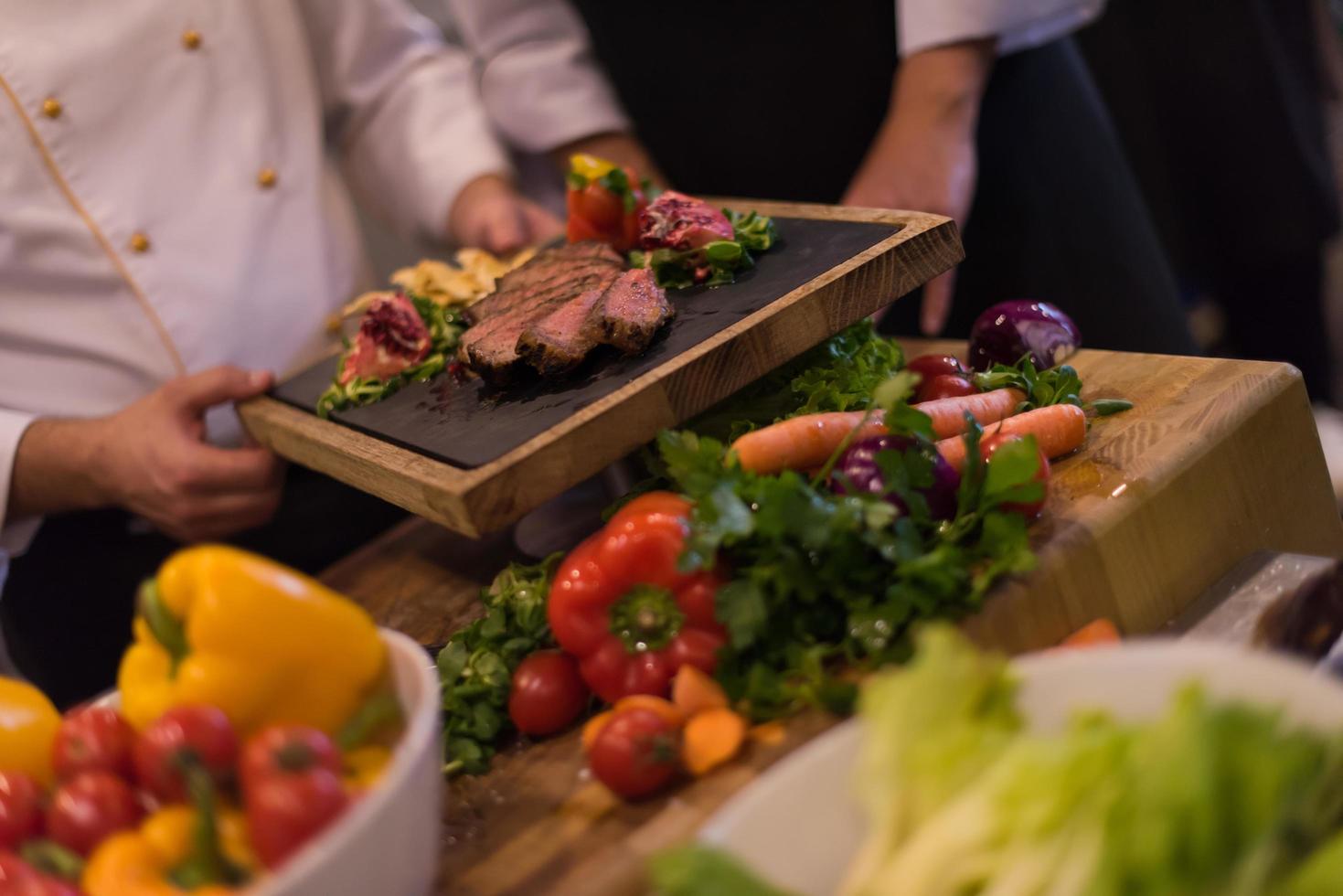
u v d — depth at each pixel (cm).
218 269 192
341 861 74
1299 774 58
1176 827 58
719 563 105
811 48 206
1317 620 99
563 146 236
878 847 70
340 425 152
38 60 179
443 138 224
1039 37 201
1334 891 57
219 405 179
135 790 91
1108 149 220
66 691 201
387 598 159
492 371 137
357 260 212
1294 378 126
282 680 91
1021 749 66
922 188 191
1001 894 62
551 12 234
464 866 96
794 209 163
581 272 153
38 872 80
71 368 189
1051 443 120
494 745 113
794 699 100
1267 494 123
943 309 201
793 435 115
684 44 212
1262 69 297
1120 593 109
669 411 124
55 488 178
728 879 67
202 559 92
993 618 100
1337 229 320
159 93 188
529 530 164
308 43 224
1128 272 219
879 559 101
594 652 107
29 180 181
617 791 97
